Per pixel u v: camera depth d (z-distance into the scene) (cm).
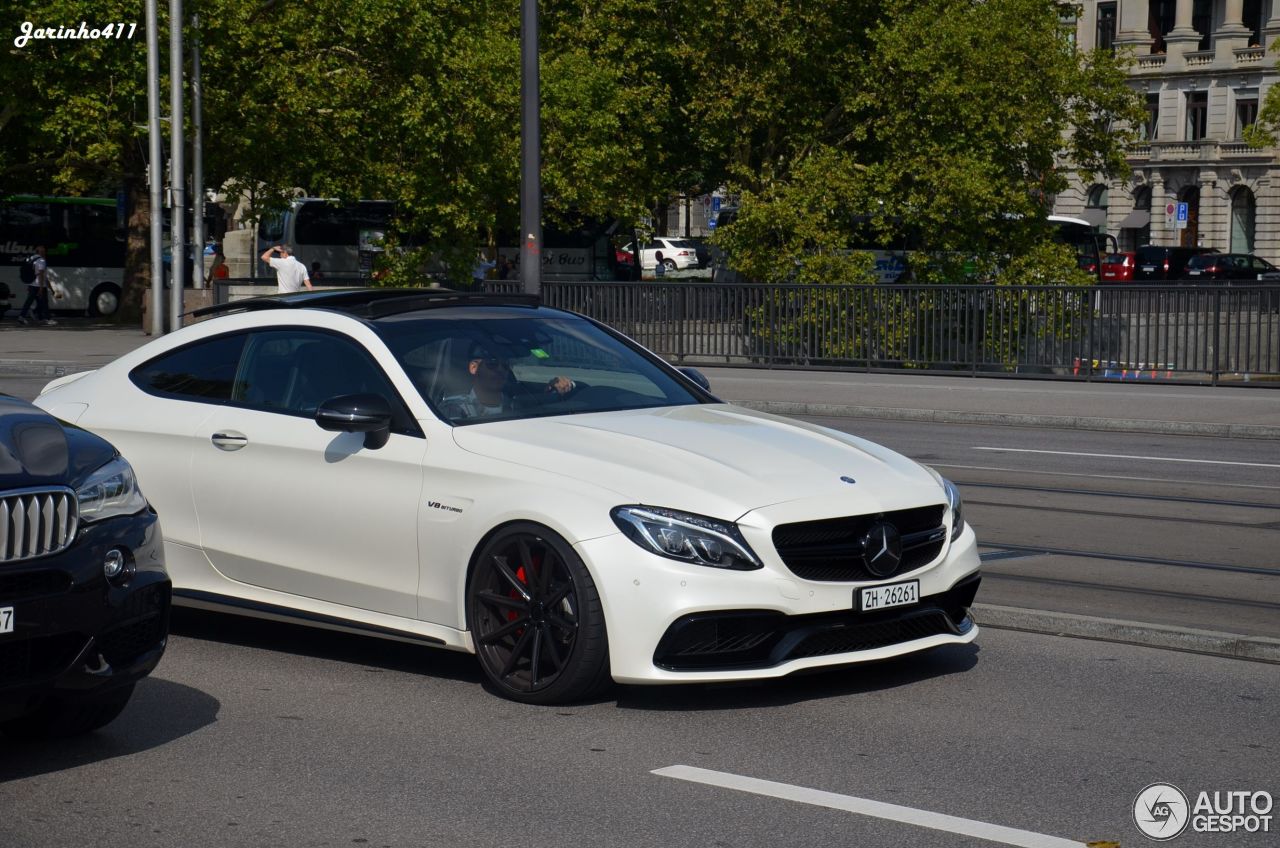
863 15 3756
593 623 586
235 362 723
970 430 1809
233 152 3491
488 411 664
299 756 547
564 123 3697
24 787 514
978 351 2408
